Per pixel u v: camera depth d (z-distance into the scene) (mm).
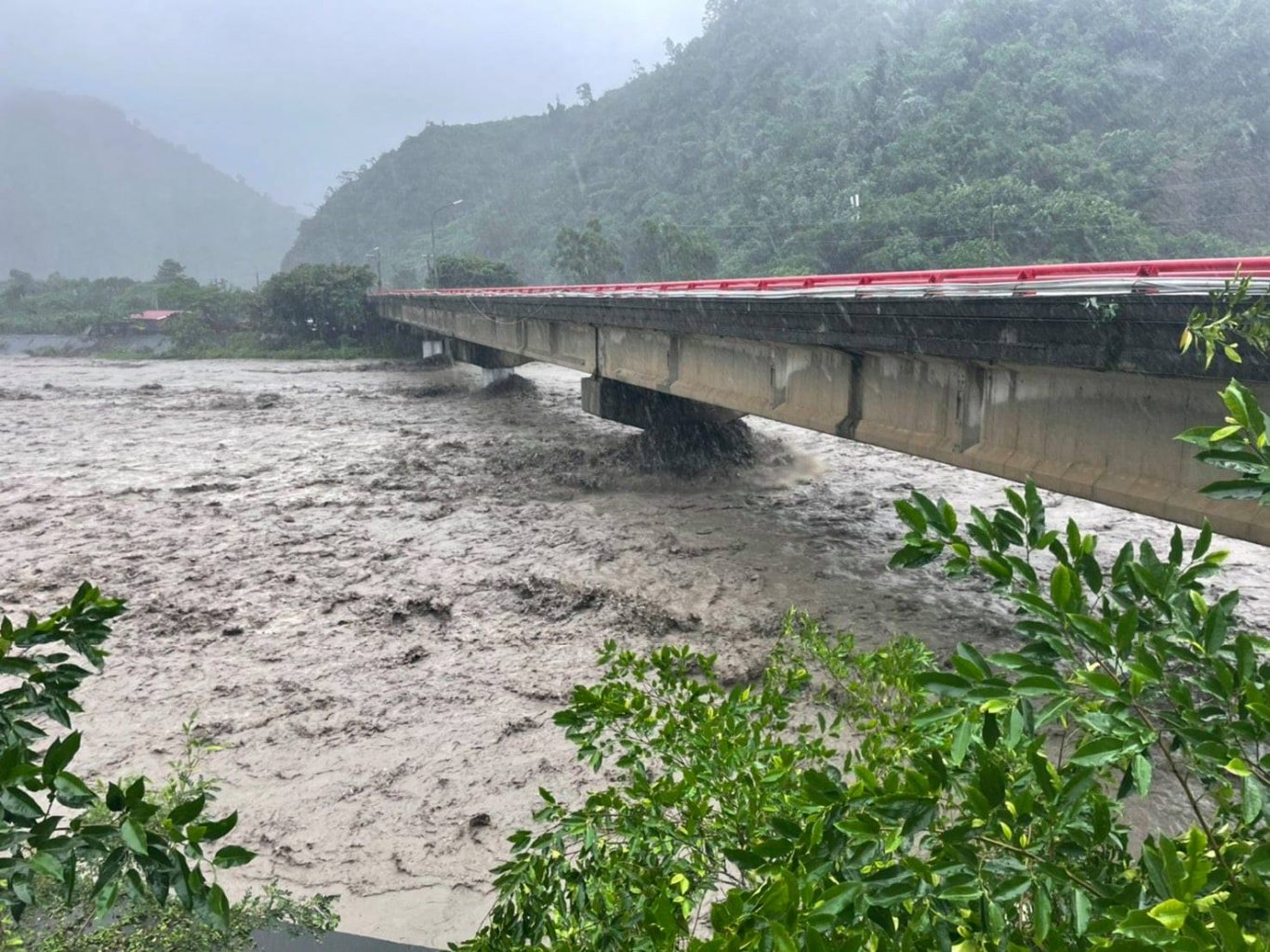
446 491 21781
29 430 32438
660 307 20125
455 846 8242
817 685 9438
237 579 15625
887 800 1915
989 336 11039
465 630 13203
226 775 9461
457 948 3062
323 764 9633
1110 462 10328
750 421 29656
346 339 74875
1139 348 8961
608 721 3393
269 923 5715
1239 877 1701
